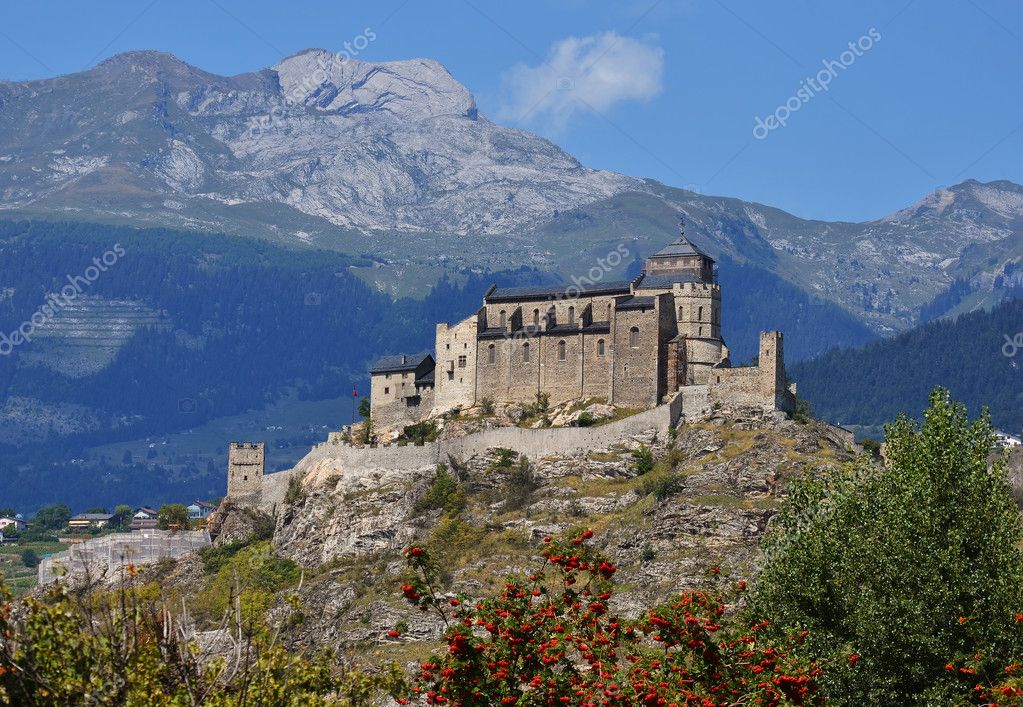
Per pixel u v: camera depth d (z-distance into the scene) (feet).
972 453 324.60
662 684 228.02
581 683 227.81
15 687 208.54
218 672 224.12
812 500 340.59
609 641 229.45
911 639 292.40
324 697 244.22
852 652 294.05
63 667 215.10
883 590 305.32
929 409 334.24
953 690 287.69
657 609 244.83
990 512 315.17
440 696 225.35
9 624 213.46
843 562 315.37
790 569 317.63
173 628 228.02
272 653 228.02
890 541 311.06
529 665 227.20
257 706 221.87
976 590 299.17
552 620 230.89
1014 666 262.06
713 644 240.94
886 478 331.77
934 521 312.91
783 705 233.76
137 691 212.64
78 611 224.53
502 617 229.45
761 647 251.60
